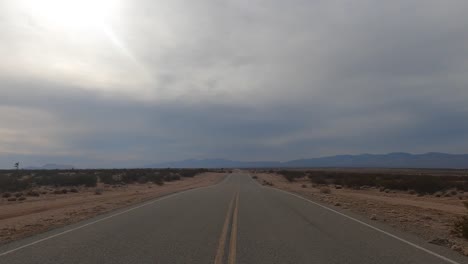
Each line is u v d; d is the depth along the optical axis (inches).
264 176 3922.2
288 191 1584.6
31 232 550.0
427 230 585.0
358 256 391.5
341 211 816.3
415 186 1814.7
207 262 362.6
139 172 3410.4
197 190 1574.8
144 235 508.7
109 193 1519.4
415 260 376.8
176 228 569.9
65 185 1974.7
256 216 717.3
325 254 399.9
